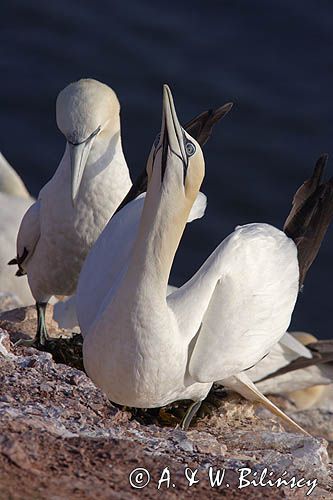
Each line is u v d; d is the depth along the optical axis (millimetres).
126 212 12594
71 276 14234
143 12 40281
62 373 11016
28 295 19703
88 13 40062
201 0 40781
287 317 12609
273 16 40312
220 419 13516
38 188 33344
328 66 38500
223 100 36594
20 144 34688
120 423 10570
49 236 13938
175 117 10742
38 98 36500
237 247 12125
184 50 38750
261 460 10469
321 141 35219
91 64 38156
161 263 10938
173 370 11453
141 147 34938
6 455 8438
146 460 9172
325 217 13266
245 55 38688
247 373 16328
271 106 36312
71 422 9844
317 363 16781
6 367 10820
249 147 34656
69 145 13539
